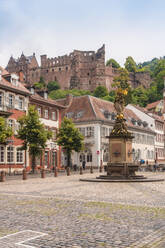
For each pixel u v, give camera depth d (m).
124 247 6.46
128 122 69.00
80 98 63.00
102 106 62.94
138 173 38.94
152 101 125.94
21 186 20.50
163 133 85.62
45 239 7.07
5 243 6.77
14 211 10.64
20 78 49.19
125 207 11.46
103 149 56.97
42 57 162.75
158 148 81.88
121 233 7.58
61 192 16.50
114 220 9.12
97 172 41.88
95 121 56.34
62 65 156.00
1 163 38.69
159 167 45.38
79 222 8.85
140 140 71.69
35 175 35.03
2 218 9.44
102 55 150.12
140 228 8.10
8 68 177.88
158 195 15.14
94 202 12.72
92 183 22.41
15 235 7.43
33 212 10.45
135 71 164.50
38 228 8.13
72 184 21.64
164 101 94.88
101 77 148.38
